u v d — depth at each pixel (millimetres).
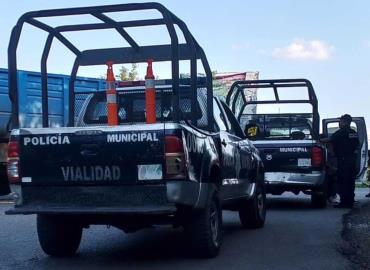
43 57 7781
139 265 7090
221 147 7914
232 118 9469
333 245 8297
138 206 6531
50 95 15328
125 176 6555
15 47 6922
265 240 8781
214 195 7438
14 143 6898
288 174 12562
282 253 7758
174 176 6414
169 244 8594
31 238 8984
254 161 9836
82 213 6566
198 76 8188
